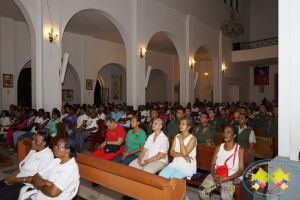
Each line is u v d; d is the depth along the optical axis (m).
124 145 4.36
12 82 9.84
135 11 9.06
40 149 2.87
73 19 9.54
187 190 3.83
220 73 14.85
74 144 2.37
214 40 14.38
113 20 8.62
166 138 3.57
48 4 6.88
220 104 12.39
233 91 17.88
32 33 6.97
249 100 19.08
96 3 7.93
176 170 3.27
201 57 18.02
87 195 3.67
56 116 6.22
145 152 3.65
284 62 2.86
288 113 2.84
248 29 18.50
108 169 2.69
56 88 7.12
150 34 9.70
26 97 12.02
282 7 2.87
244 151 3.10
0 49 9.49
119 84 15.89
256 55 15.41
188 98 11.73
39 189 2.34
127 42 9.05
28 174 2.85
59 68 7.17
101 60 12.78
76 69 11.77
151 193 2.31
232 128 2.94
